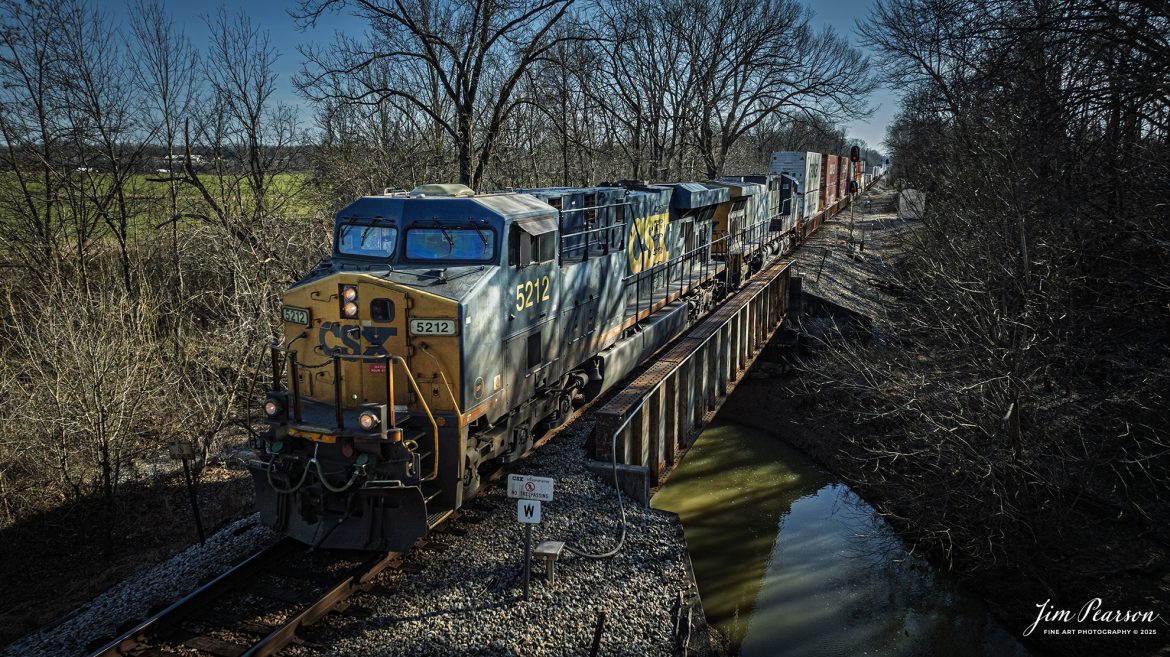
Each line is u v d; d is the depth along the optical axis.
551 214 10.80
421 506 8.02
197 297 18.91
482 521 9.55
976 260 15.45
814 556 14.84
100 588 10.17
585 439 12.17
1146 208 14.16
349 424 8.17
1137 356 15.62
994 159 15.77
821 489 18.16
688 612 8.02
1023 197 13.99
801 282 26.47
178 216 19.55
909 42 24.70
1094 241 15.41
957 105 22.17
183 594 8.05
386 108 24.58
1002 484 13.09
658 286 16.94
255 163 22.11
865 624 12.48
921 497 14.75
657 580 8.61
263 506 8.69
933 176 21.67
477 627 7.44
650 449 12.70
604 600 8.10
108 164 20.20
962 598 13.25
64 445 12.53
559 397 12.30
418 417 8.59
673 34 37.00
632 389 12.15
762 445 21.00
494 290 9.17
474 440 9.30
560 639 7.39
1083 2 13.92
